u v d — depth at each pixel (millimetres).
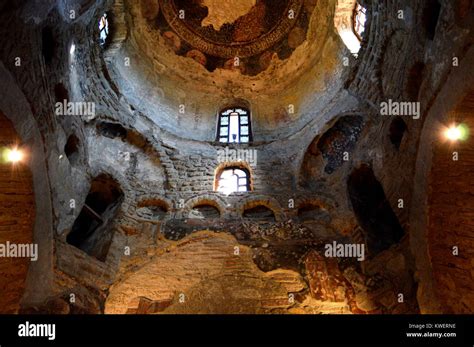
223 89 14938
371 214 9812
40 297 7043
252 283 8688
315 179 11406
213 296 8484
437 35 7418
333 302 8266
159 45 14672
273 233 9859
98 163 10242
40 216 7270
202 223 10133
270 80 15055
